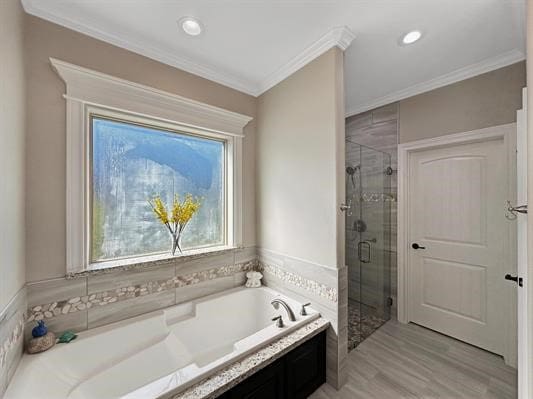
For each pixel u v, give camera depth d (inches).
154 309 70.0
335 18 58.6
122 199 69.4
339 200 65.3
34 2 52.3
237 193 89.4
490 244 80.5
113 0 53.1
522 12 56.6
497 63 75.5
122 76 64.9
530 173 35.2
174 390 41.9
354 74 84.6
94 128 65.0
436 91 89.5
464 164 86.6
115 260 67.6
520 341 51.4
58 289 55.7
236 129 88.3
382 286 106.0
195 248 83.7
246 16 58.0
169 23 60.2
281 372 55.6
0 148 39.7
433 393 63.4
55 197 55.6
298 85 76.1
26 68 52.0
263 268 91.1
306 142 73.4
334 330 65.1
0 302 39.3
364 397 62.1
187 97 76.8
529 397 35.7
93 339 56.6
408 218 100.0
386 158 105.2
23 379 43.4
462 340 86.4
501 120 75.8
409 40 66.9
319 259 69.3
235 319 81.4
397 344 85.0
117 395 53.8
